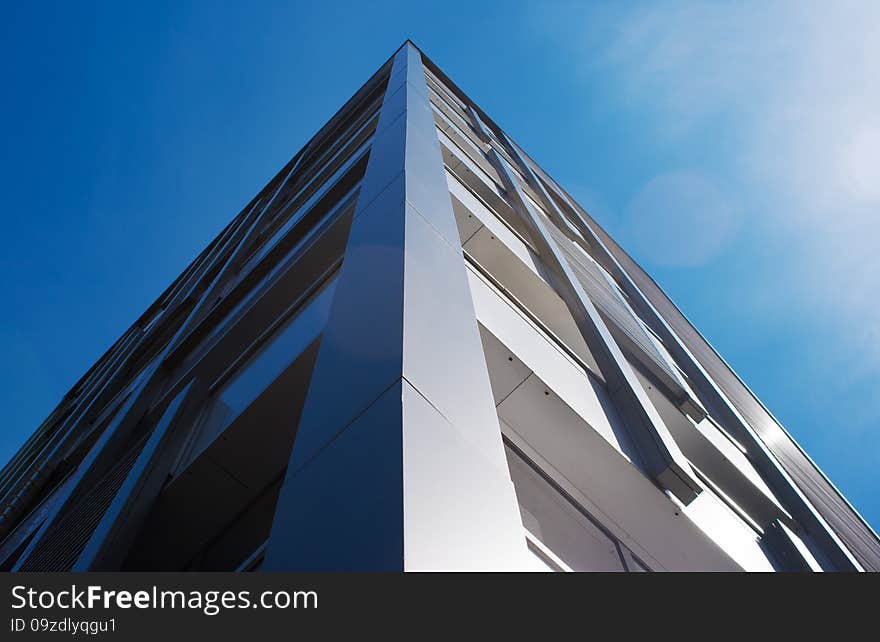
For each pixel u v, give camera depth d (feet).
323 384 11.87
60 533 23.29
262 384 19.95
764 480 38.34
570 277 30.01
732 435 42.70
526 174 67.67
